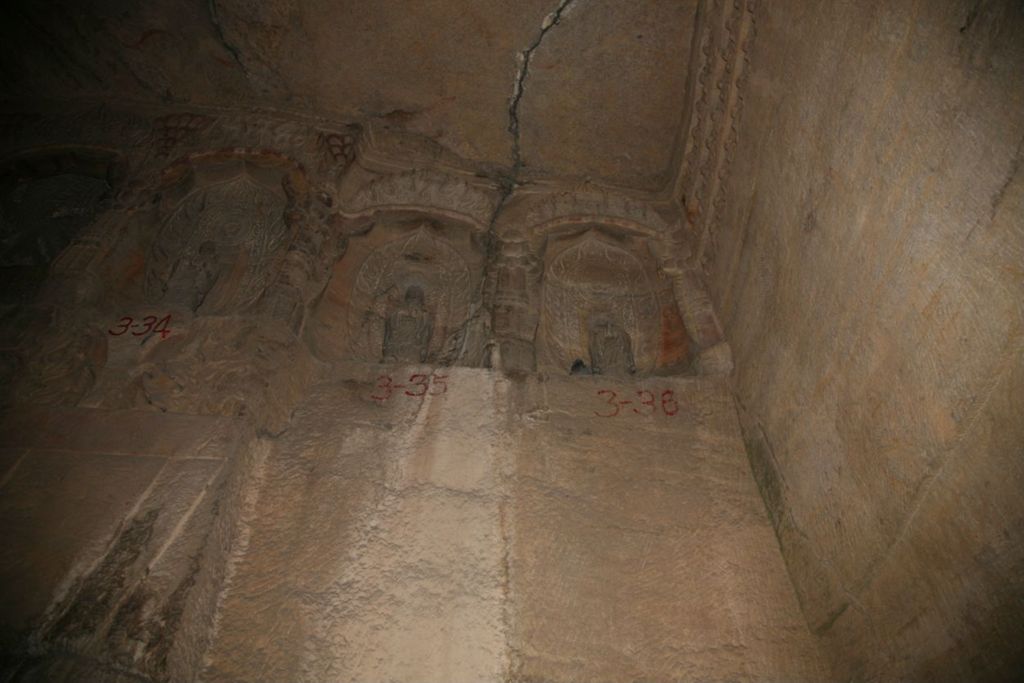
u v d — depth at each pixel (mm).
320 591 2109
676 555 2398
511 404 2805
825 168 2355
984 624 1656
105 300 2887
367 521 2305
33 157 3609
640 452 2711
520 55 3686
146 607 1836
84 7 3580
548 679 2029
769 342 2748
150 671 1728
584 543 2375
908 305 1910
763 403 2736
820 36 2404
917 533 1874
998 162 1596
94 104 3805
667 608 2250
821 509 2295
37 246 3316
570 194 3904
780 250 2699
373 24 3629
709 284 3447
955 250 1730
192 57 3771
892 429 1971
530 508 2441
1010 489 1579
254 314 2801
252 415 2447
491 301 3357
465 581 2199
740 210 3125
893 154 1977
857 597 2100
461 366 3094
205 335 2654
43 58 3721
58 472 2111
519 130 3939
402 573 2184
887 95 2006
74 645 1723
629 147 3967
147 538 1984
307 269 3148
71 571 1869
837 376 2252
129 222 3238
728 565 2406
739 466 2736
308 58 3764
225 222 3434
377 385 2801
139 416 2352
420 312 3367
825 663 2178
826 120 2352
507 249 3592
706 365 3125
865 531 2080
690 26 3496
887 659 1974
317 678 1926
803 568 2348
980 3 1650
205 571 1989
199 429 2340
